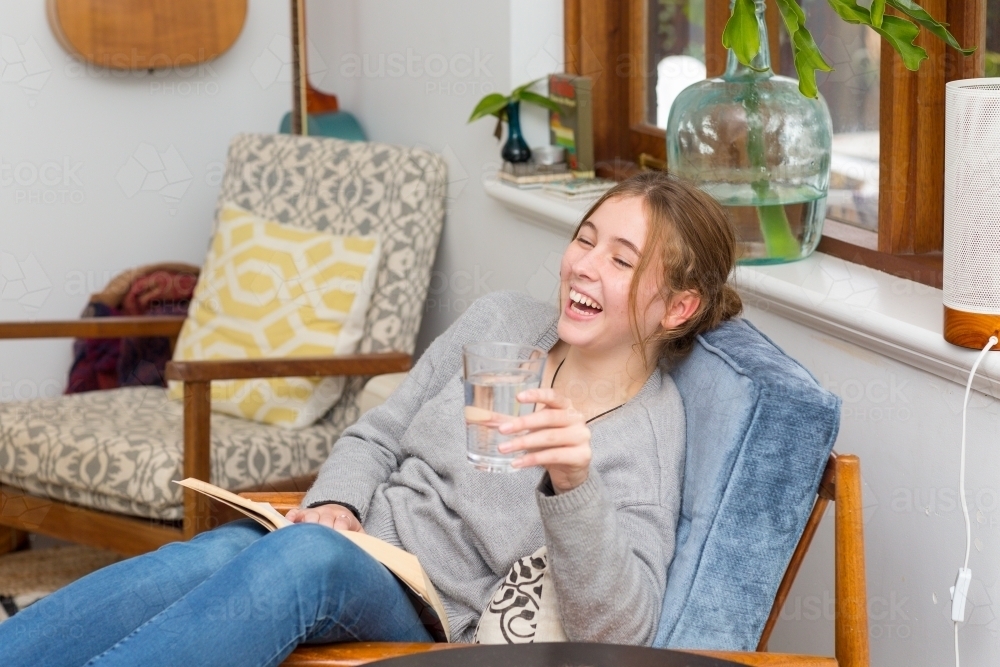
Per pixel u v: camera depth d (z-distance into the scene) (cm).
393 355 219
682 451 133
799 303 154
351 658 112
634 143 229
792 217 166
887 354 145
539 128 240
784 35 191
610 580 116
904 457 145
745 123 163
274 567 111
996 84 126
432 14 262
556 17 231
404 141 285
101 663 103
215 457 217
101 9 285
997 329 123
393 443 154
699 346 138
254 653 108
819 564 163
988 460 130
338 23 313
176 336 262
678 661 101
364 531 144
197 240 318
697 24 207
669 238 132
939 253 159
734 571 119
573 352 142
